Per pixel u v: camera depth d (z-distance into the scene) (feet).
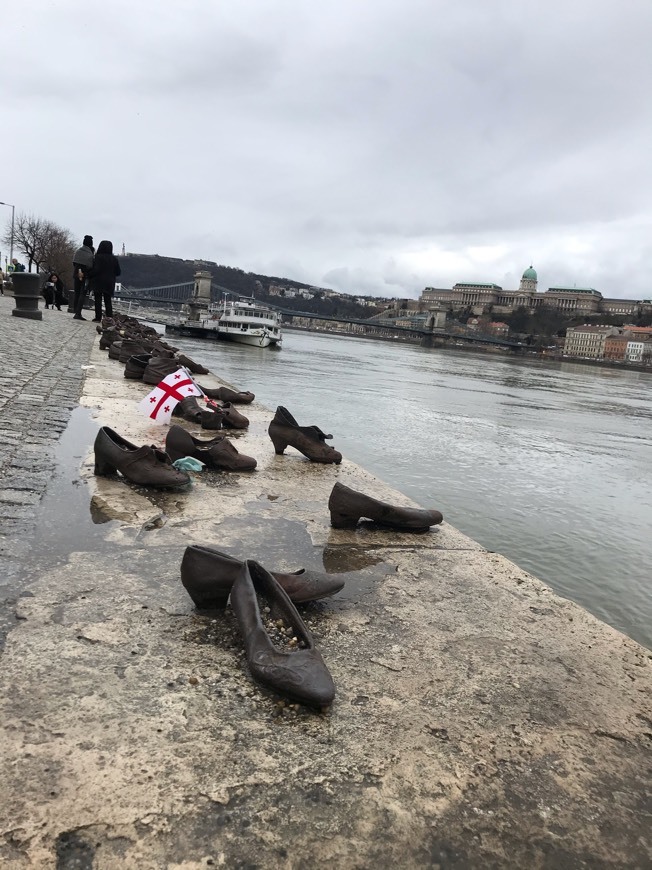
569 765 5.88
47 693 5.98
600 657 8.14
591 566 21.89
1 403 20.15
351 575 9.94
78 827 4.54
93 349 44.01
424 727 6.17
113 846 4.42
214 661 6.91
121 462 13.05
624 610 18.89
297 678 6.29
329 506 12.28
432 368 168.66
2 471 12.83
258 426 23.13
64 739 5.39
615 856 4.92
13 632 6.96
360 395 72.02
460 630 8.42
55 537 9.82
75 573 8.64
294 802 5.01
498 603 9.50
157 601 8.18
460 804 5.22
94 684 6.22
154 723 5.74
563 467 40.37
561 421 70.69
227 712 6.04
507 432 54.75
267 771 5.31
